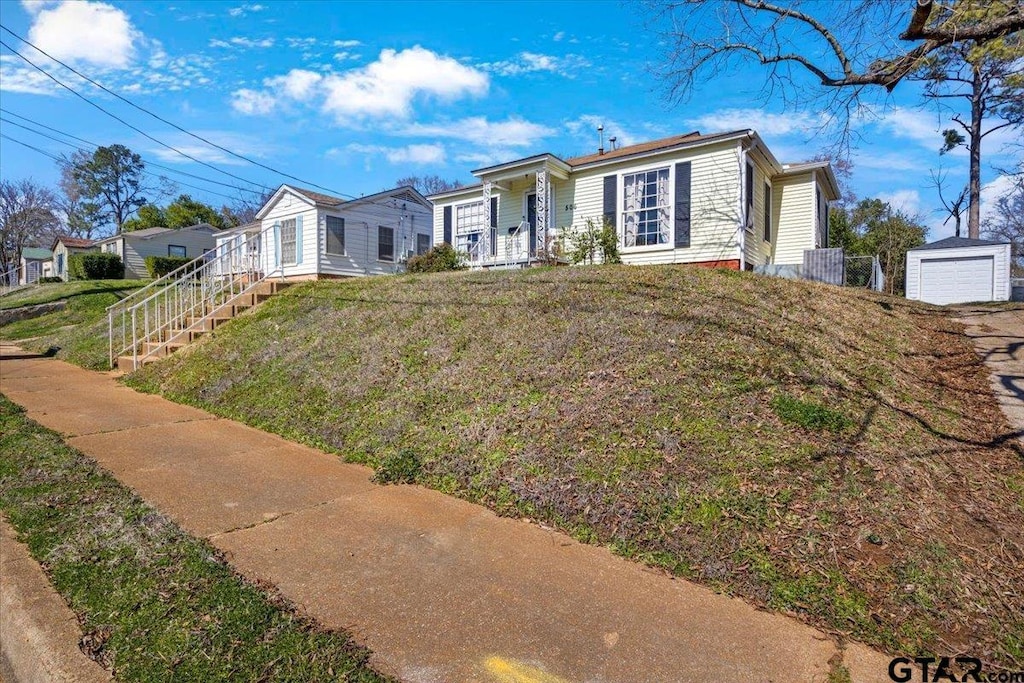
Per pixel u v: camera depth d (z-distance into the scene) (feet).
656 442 13.47
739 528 10.66
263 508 12.58
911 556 9.77
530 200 52.08
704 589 9.54
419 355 21.33
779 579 9.48
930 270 45.01
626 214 44.88
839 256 44.06
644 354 18.06
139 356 31.37
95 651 7.31
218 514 12.13
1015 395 19.17
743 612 8.90
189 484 13.84
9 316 54.03
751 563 9.88
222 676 6.91
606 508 11.78
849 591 9.13
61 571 9.18
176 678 6.83
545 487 12.69
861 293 32.99
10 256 142.61
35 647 7.45
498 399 16.90
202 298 34.91
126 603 8.33
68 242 115.24
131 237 103.19
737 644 8.07
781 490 11.53
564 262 44.98
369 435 16.98
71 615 8.05
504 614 8.69
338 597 9.01
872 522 10.59
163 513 11.87
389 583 9.52
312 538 11.15
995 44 23.72
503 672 7.33
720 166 40.52
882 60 21.74
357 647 7.69
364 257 63.26
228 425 19.77
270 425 19.20
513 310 24.08
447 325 23.81
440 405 17.46
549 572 10.04
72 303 57.00
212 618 8.06
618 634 8.25
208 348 28.76
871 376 18.37
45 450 15.44
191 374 25.80
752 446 12.99
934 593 9.00
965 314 31.24
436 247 51.39
